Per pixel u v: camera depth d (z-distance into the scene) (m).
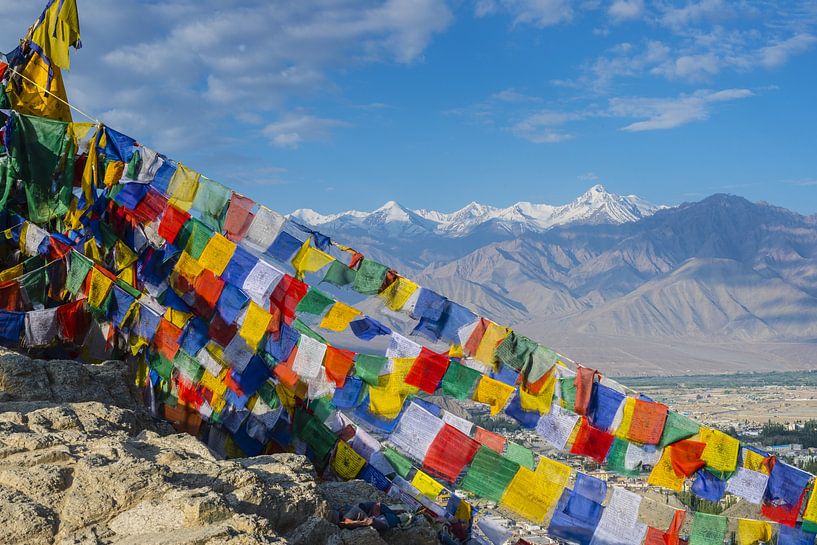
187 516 10.17
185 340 18.66
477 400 18.22
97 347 19.45
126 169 19.84
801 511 18.20
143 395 18.89
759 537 18.25
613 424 18.34
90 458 11.30
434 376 18.09
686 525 19.05
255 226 19.30
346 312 18.39
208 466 11.95
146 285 19.52
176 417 18.78
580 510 17.92
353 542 12.50
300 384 18.42
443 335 18.97
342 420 18.95
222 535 9.69
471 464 17.95
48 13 22.53
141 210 19.41
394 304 19.06
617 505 17.94
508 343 18.61
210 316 18.62
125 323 18.86
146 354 18.95
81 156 20.78
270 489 12.17
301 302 18.38
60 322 18.28
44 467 11.22
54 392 15.68
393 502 15.73
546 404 18.36
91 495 10.67
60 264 19.02
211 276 18.69
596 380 18.56
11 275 19.09
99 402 15.20
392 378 18.11
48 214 20.58
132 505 10.68
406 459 18.92
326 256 19.19
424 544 14.73
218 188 19.44
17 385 15.38
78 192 20.91
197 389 18.73
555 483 18.03
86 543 10.08
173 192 19.50
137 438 13.62
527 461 18.30
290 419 18.47
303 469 13.63
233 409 18.50
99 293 18.53
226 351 18.44
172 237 19.08
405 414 18.14
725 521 18.23
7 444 11.87
